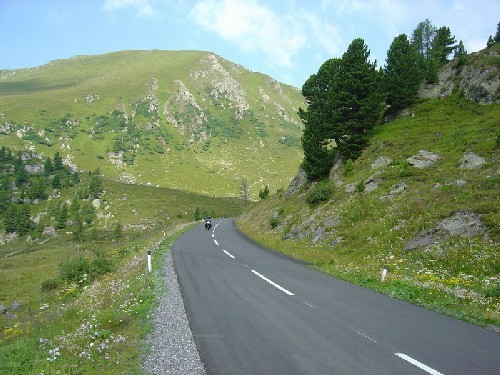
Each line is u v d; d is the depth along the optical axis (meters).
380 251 21.42
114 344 7.66
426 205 23.53
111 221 122.00
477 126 34.06
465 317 9.52
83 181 159.38
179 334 8.01
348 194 32.22
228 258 21.61
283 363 6.32
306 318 9.23
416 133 37.94
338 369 6.06
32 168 164.38
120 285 15.48
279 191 58.97
